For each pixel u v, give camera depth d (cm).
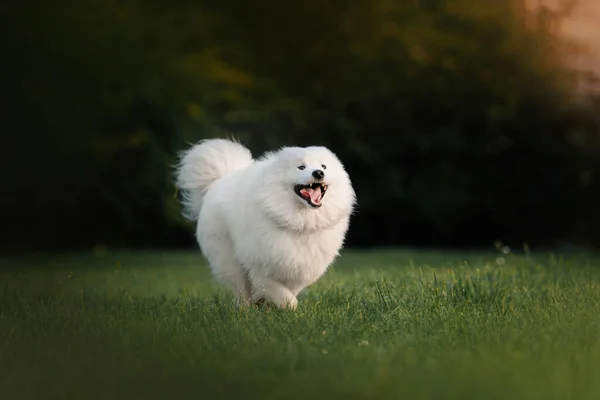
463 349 514
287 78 1939
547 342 524
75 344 548
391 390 417
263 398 411
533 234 1747
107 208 1767
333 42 1933
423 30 1873
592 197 1708
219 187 777
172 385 438
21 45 1753
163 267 1305
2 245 1728
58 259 1471
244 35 1975
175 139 1758
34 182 1745
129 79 1800
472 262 1216
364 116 1802
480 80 1764
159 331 586
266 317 646
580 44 1800
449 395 408
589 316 621
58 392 430
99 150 1738
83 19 1788
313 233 693
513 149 1731
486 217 1762
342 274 1045
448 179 1753
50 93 1756
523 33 1809
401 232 1806
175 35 1875
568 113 1712
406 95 1789
